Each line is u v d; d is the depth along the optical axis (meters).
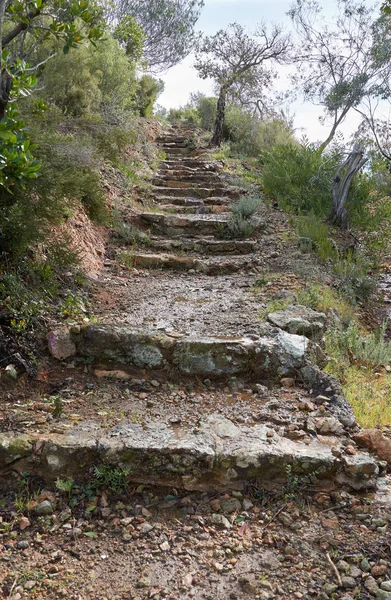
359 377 4.32
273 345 4.05
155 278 6.44
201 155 13.29
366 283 6.57
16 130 3.61
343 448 3.16
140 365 3.97
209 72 15.21
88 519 2.73
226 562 2.50
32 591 2.29
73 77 8.27
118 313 5.04
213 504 2.86
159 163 11.79
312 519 2.77
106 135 7.81
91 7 7.84
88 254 6.24
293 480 2.97
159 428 3.21
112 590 2.33
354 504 2.86
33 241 4.67
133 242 7.33
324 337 4.68
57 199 4.63
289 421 3.40
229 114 16.16
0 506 2.74
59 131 7.13
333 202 8.66
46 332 4.06
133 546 2.58
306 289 5.72
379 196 9.39
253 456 2.96
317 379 3.89
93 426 3.19
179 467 2.94
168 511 2.82
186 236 7.90
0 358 3.68
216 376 3.95
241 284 6.12
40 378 3.73
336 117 12.22
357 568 2.44
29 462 2.92
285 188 9.55
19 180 3.66
